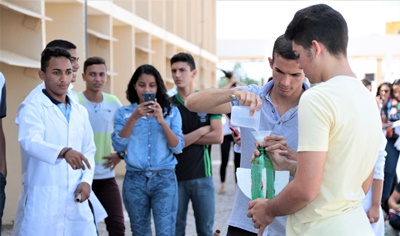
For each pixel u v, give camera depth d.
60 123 4.52
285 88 3.45
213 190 5.82
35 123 4.39
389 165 7.09
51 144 4.27
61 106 4.60
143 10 14.01
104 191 5.78
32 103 4.46
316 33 2.63
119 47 12.60
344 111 2.55
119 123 5.43
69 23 9.23
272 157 3.15
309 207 2.67
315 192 2.57
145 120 5.33
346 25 2.67
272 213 2.78
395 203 5.32
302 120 2.58
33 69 7.23
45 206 4.43
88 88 6.00
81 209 4.64
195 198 5.75
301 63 2.73
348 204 2.65
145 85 5.35
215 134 5.64
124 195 5.37
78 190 4.59
